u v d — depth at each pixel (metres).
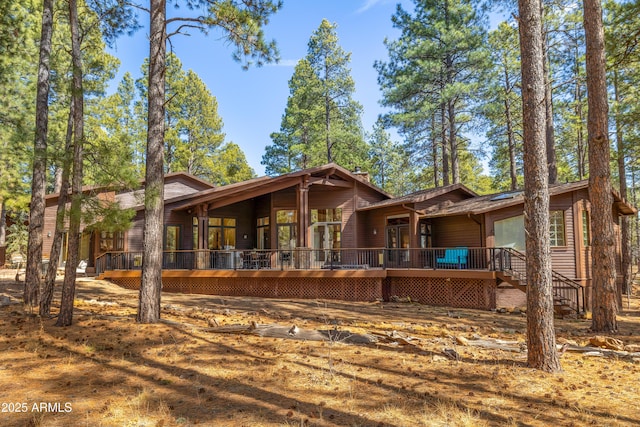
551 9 19.70
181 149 33.88
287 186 17.36
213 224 19.86
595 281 9.70
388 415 4.17
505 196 15.48
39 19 15.44
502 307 13.12
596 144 9.89
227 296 14.73
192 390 4.86
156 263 8.57
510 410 4.34
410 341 7.49
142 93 34.34
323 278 14.74
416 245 16.61
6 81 14.41
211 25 8.97
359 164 33.44
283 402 4.52
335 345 7.12
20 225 26.83
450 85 21.05
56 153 8.32
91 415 4.10
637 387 5.17
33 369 5.53
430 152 27.70
